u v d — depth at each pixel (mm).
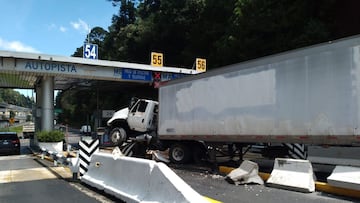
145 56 51312
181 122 15727
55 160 17172
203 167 15000
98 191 10531
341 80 9984
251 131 12508
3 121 118188
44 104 27438
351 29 24766
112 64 27531
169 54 48312
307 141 10766
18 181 12656
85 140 12602
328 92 10281
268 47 27328
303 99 10922
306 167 10156
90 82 35125
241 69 13000
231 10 36750
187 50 43406
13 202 9125
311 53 10773
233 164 15148
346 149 11141
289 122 11266
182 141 16312
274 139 11719
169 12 45375
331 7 25859
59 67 26031
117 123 21062
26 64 24953
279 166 10922
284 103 11453
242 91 12914
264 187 10742
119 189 9336
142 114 19781
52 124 27641
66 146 26750
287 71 11422
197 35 41844
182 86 15789
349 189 9219
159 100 17188
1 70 24375
